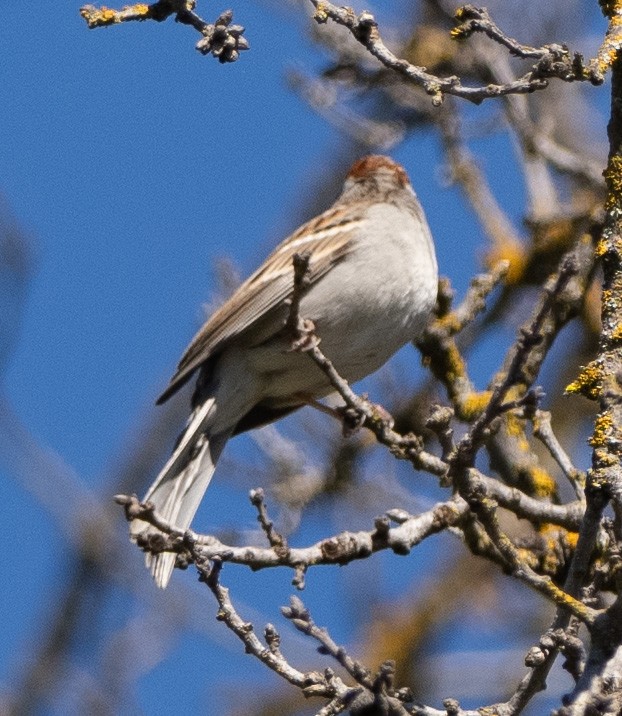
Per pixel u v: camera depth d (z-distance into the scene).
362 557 7.47
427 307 10.60
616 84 8.27
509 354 10.70
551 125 13.20
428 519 7.91
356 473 12.16
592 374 7.81
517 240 12.62
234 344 10.50
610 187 8.23
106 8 8.47
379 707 6.99
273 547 7.18
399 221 10.68
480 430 7.32
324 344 10.42
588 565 7.66
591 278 10.56
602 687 6.93
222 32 8.46
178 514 10.06
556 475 12.29
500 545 7.46
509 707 7.34
